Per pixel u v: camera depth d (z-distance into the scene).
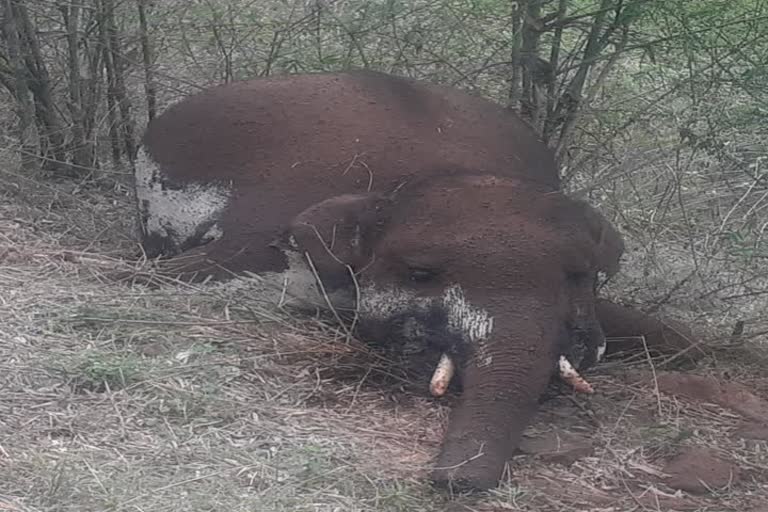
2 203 8.27
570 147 8.26
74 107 9.12
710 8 7.56
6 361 5.73
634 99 8.62
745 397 6.40
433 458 5.39
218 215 7.11
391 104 7.13
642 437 5.84
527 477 5.38
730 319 7.64
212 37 9.16
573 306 5.78
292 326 6.48
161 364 5.86
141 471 4.93
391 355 6.06
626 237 8.62
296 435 5.43
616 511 5.19
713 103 8.14
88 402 5.48
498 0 8.18
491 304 5.62
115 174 9.13
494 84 8.69
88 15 9.52
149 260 7.32
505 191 6.11
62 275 6.99
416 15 8.80
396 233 6.01
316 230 6.24
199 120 7.43
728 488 5.50
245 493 4.87
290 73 8.44
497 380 5.38
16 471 4.79
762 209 8.63
